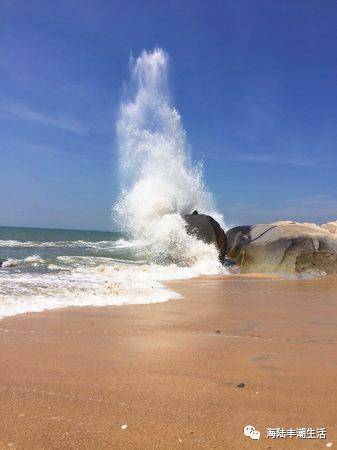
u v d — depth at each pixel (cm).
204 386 354
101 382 360
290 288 971
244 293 879
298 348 466
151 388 349
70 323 557
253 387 353
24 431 278
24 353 431
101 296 750
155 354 438
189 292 877
